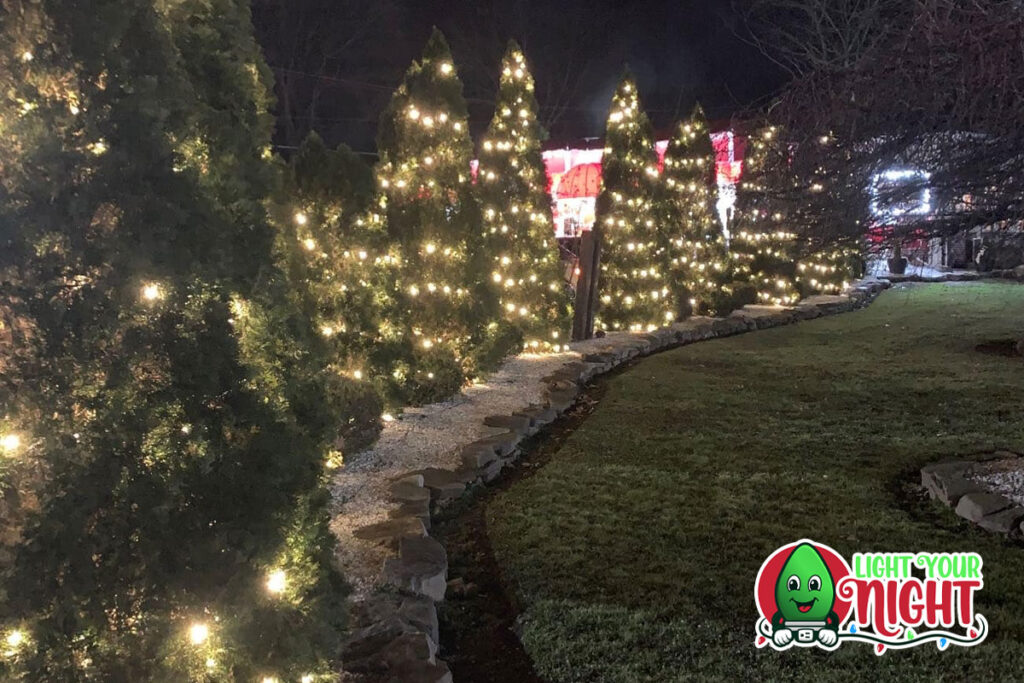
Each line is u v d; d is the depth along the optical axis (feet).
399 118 24.67
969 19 12.19
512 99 30.63
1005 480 16.12
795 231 13.69
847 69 13.50
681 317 40.57
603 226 37.99
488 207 29.60
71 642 7.23
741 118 16.43
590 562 13.38
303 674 8.06
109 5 7.37
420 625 10.97
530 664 10.72
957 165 11.98
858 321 42.16
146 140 7.35
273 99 12.24
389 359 20.90
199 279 7.61
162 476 7.43
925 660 10.36
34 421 7.22
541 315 31.55
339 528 14.20
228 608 7.50
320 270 19.01
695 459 18.81
